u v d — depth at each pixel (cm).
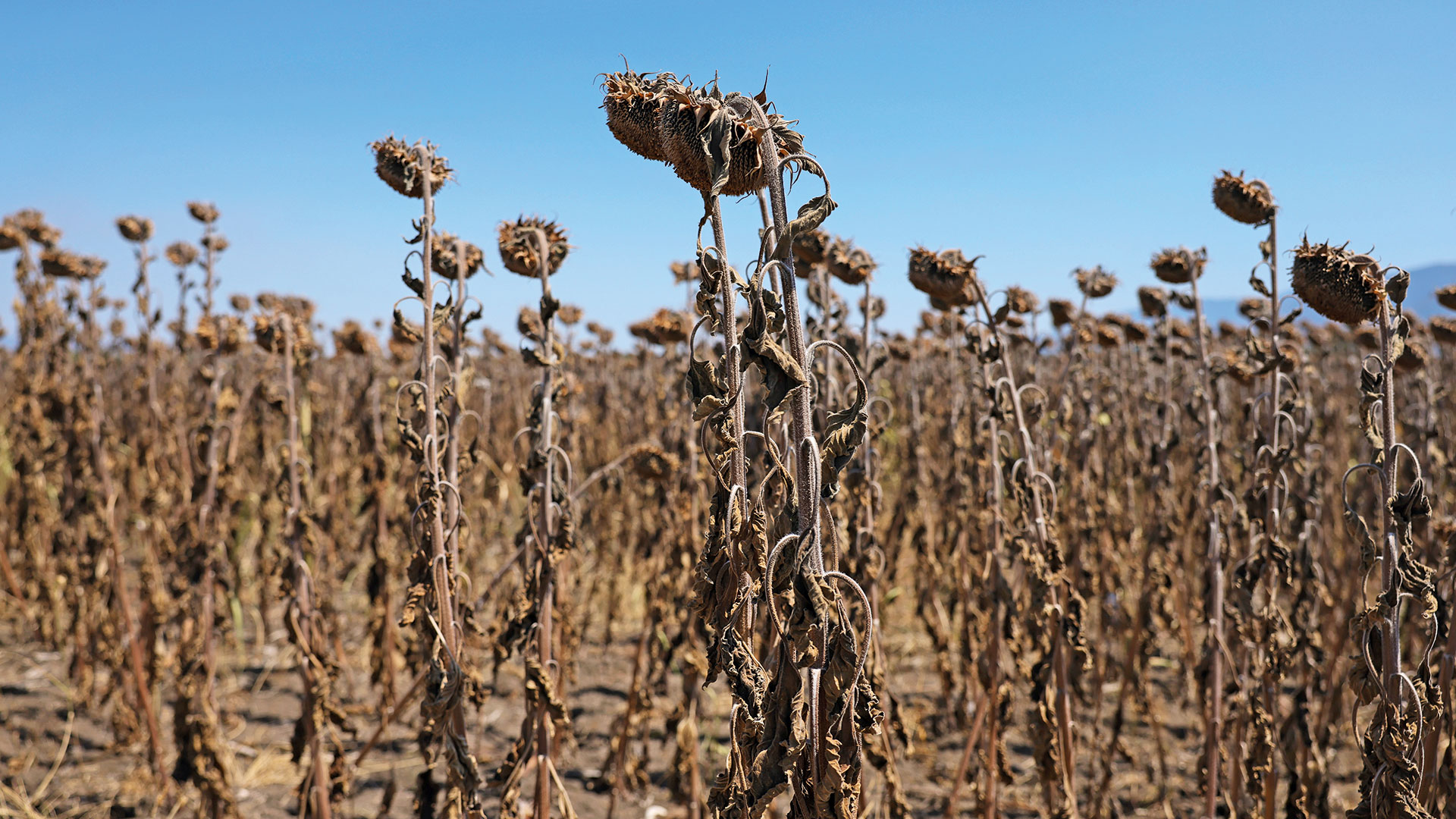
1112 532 546
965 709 485
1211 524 352
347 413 690
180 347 603
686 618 396
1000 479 333
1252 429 340
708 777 460
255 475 702
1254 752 325
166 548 428
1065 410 410
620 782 439
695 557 405
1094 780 453
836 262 328
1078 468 495
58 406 452
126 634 486
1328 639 498
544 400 296
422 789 333
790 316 161
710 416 174
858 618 338
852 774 173
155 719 441
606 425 784
